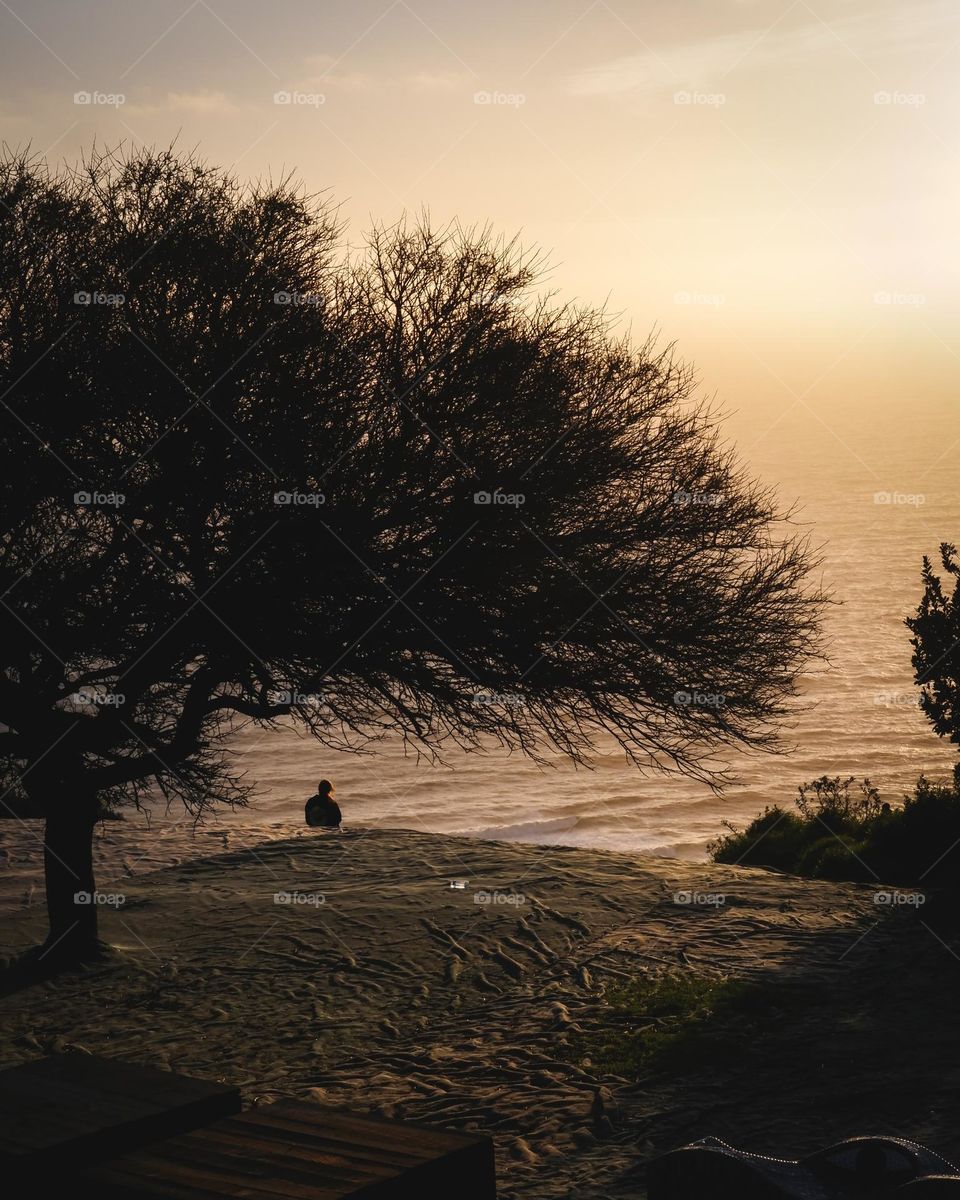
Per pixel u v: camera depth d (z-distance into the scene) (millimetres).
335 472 12367
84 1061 5516
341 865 18672
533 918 14922
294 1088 9750
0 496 12234
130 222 13250
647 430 13148
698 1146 4668
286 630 12734
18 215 12992
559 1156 7656
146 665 13109
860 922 13445
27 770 13734
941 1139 7121
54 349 12195
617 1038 10055
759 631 13070
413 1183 4309
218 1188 4199
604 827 109500
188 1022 11836
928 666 17094
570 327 13367
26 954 14039
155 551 12828
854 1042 9211
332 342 12594
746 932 13398
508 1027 10875
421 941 14242
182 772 14156
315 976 13133
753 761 131500
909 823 18344
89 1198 4324
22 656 13547
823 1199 4246
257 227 13266
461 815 113750
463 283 13070
